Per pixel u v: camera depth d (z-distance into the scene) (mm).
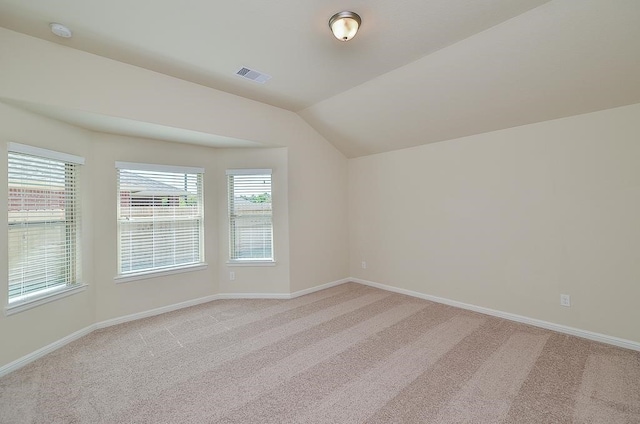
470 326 3117
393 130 3943
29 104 2354
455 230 3736
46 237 2701
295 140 4258
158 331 3074
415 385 2102
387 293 4387
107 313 3223
